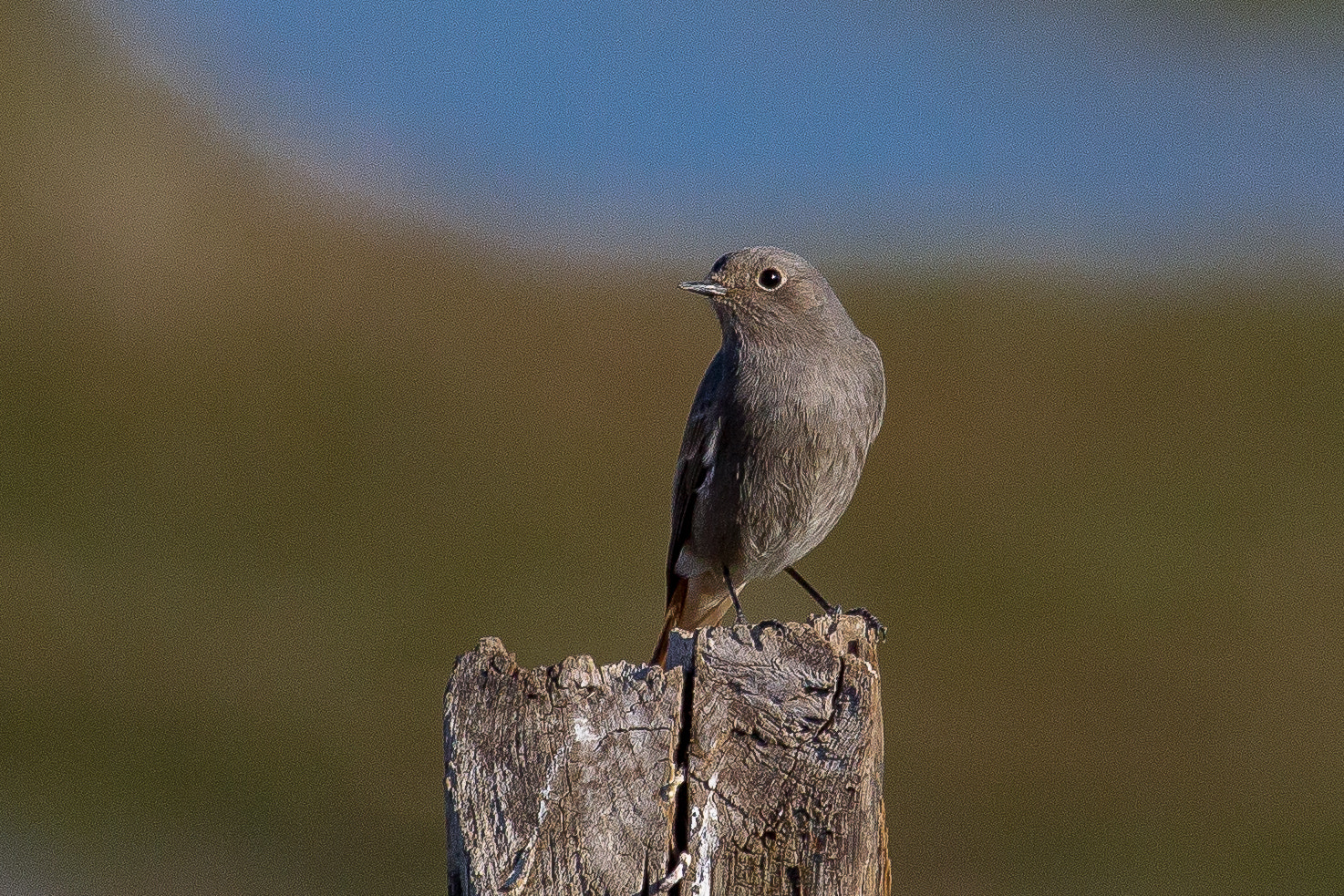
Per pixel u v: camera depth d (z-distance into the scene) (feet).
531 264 97.35
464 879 16.35
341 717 54.34
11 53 100.27
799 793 16.58
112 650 57.41
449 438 76.13
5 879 45.39
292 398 77.71
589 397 81.20
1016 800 53.47
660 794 16.52
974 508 74.38
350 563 64.75
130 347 81.20
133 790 50.93
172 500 68.44
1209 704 58.90
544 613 63.98
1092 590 66.80
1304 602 66.64
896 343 94.17
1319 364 92.89
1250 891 49.29
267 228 96.43
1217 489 76.07
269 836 49.37
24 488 68.95
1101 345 94.89
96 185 94.48
